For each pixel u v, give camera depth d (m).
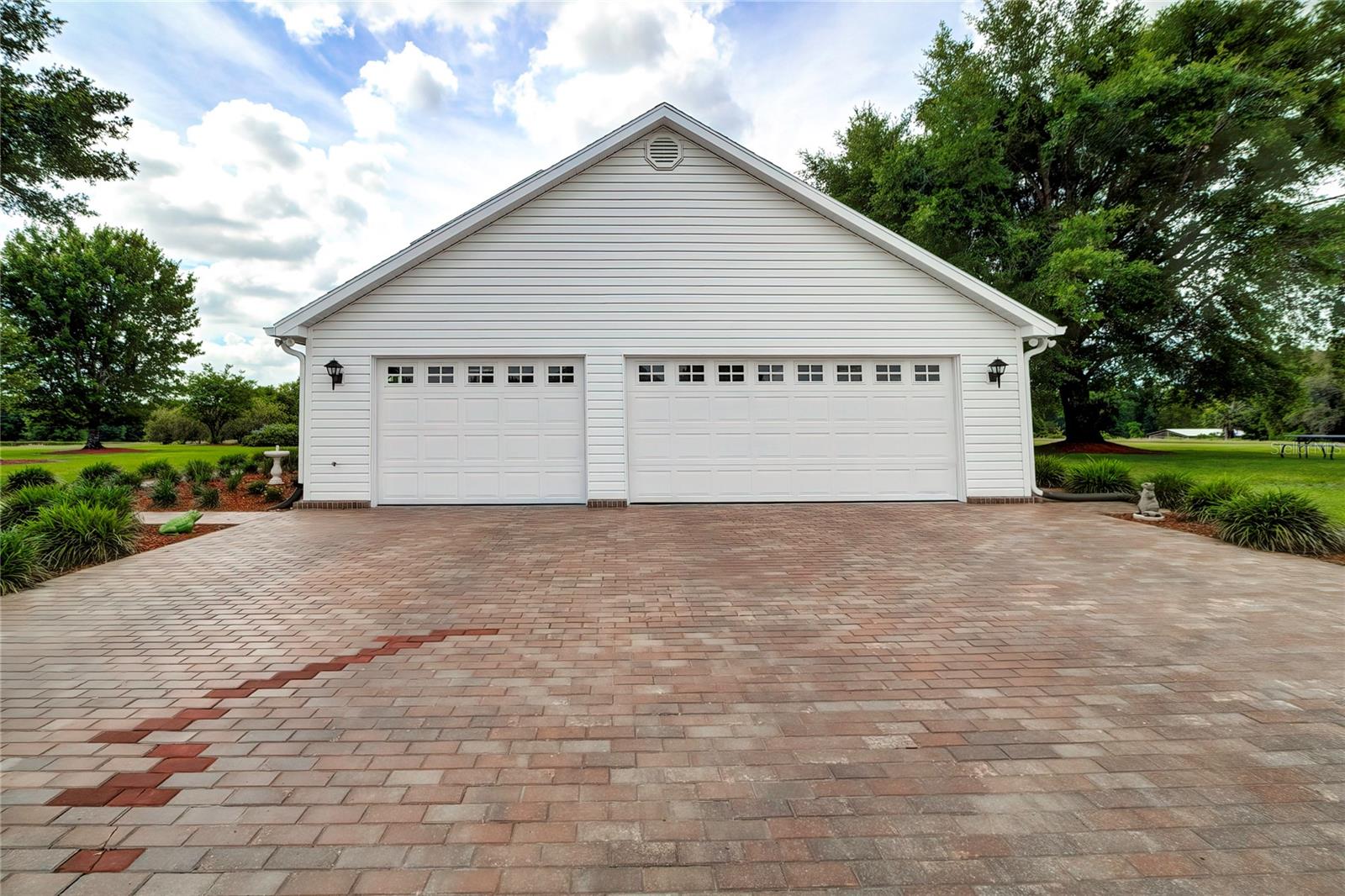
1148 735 2.83
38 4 15.21
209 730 2.86
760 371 11.06
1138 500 10.95
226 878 1.88
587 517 9.59
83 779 2.44
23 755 2.63
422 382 10.77
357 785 2.41
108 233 36.97
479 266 10.73
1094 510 10.15
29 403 34.44
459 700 3.20
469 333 10.70
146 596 5.23
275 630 4.33
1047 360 18.52
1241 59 17.05
